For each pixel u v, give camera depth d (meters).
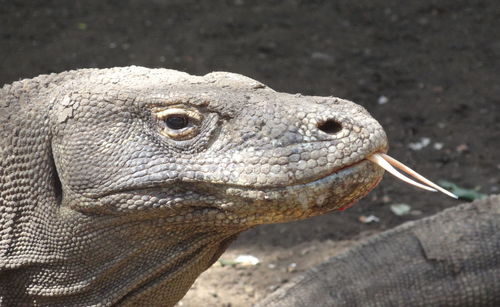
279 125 6.01
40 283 6.64
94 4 21.11
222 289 11.41
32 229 6.52
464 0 21.48
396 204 13.84
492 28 20.17
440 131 16.09
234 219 6.18
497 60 18.77
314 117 6.02
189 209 6.21
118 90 6.32
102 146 6.21
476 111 16.77
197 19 20.50
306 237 12.93
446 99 17.20
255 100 6.17
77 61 18.22
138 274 6.54
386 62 18.73
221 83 6.52
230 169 6.00
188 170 6.09
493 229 10.83
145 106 6.22
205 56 18.72
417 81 17.95
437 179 14.55
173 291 6.86
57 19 20.22
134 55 18.59
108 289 6.64
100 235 6.36
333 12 21.09
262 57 18.83
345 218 13.48
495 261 10.66
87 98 6.32
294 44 19.45
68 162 6.28
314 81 17.89
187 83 6.46
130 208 6.17
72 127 6.30
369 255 10.68
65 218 6.39
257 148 5.99
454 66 18.55
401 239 10.90
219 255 6.96
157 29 19.92
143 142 6.20
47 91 6.65
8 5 20.84
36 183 6.47
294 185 5.95
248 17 20.67
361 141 5.96
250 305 11.09
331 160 5.91
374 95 17.41
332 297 10.16
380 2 21.53
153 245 6.41
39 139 6.46
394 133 16.06
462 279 10.60
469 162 15.05
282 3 21.50
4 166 6.49
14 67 17.84
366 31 20.16
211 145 6.15
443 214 11.20
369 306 10.24
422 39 19.75
